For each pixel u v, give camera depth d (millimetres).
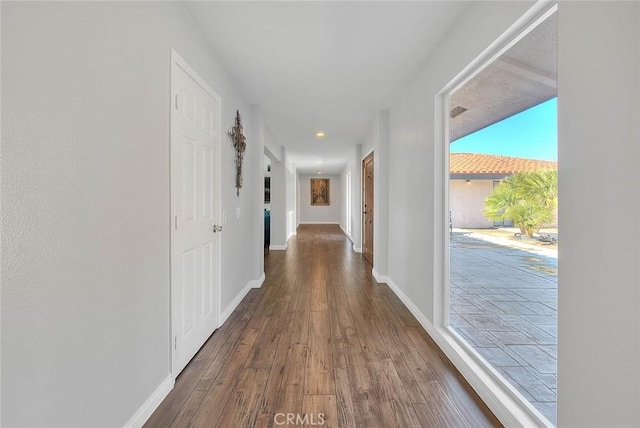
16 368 896
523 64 1644
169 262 1774
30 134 924
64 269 1044
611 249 966
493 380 1730
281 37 2297
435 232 2490
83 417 1135
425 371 2008
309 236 9734
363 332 2623
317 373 1979
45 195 972
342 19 2072
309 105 3889
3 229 860
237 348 2316
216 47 2445
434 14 2016
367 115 4359
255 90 3363
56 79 1005
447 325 2439
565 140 1146
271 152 5496
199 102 2232
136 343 1459
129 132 1387
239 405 1663
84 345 1136
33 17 930
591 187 1036
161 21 1668
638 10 871
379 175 4242
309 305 3318
